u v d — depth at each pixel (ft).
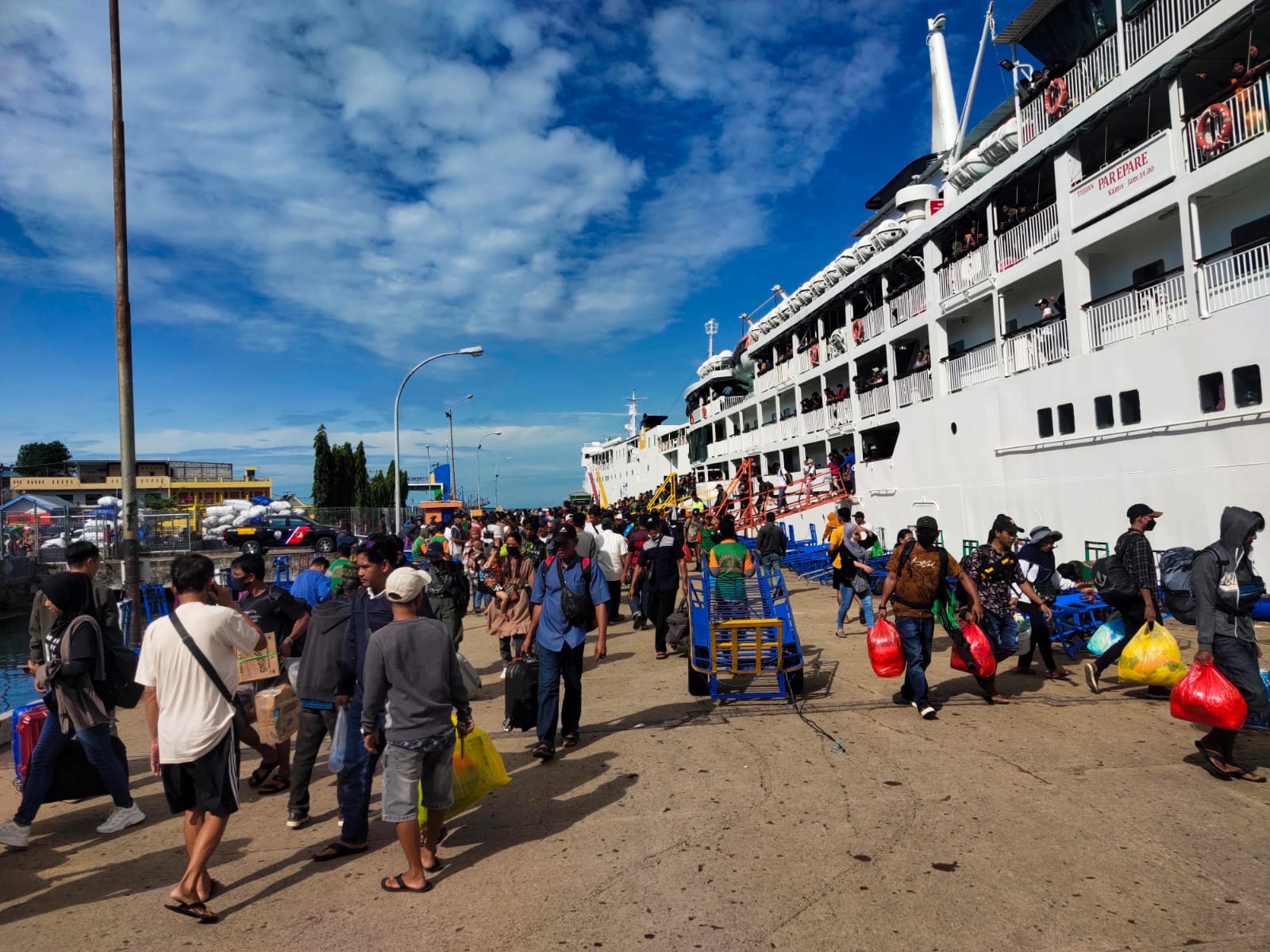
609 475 239.30
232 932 12.44
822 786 17.31
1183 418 39.24
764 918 11.98
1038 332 51.13
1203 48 37.50
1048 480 49.60
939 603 23.41
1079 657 29.71
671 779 18.39
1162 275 41.29
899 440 69.36
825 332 92.27
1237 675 16.52
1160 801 15.53
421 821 14.52
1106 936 11.05
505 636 34.14
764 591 30.99
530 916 12.43
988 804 15.79
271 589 22.81
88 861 15.67
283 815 17.98
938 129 83.82
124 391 38.65
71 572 16.93
